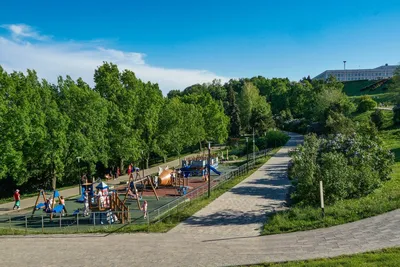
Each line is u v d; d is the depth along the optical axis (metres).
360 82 164.50
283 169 42.41
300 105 118.06
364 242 14.77
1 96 34.81
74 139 38.72
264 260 14.07
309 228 17.84
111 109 46.88
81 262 16.00
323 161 24.31
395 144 51.06
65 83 43.62
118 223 25.55
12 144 33.81
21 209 32.09
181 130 61.41
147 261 15.45
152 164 66.06
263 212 23.55
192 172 51.16
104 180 48.56
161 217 25.11
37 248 18.75
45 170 41.78
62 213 28.94
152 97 56.16
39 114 36.31
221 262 14.40
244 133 103.31
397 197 21.27
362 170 24.75
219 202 27.25
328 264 12.45
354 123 45.56
